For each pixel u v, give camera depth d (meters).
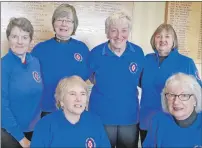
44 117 1.14
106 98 1.32
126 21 1.31
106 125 1.32
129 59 1.33
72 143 1.13
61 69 1.27
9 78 1.22
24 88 1.24
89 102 1.30
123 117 1.33
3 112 1.23
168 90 1.16
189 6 1.41
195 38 1.40
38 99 1.26
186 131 1.15
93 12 1.30
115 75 1.32
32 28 1.23
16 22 1.21
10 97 1.23
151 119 1.30
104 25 1.31
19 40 1.22
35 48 1.25
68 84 1.14
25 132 1.27
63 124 1.13
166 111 1.19
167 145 1.18
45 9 1.25
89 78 1.32
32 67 1.25
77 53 1.29
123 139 1.35
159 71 1.33
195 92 1.13
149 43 1.35
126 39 1.32
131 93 1.34
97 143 1.18
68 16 1.27
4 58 1.21
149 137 1.25
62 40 1.28
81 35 1.30
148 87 1.33
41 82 1.26
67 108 1.14
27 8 1.22
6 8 1.19
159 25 1.37
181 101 1.14
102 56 1.32
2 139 1.25
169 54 1.35
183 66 1.35
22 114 1.26
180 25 1.39
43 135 1.12
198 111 1.14
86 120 1.16
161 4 1.37
